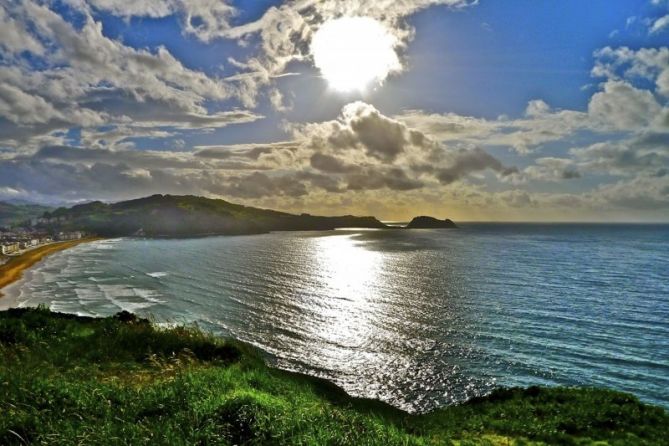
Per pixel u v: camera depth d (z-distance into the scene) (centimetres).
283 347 4150
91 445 676
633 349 4016
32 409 782
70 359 1396
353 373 3478
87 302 6431
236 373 1316
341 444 827
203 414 829
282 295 6844
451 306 5844
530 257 12394
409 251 14538
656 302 6150
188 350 1608
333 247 16425
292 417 887
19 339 1542
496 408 1611
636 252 14112
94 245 18375
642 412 1473
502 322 4972
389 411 2078
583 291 6975
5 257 13938
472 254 13350
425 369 3544
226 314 5531
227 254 13688
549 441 1222
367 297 6594
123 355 1520
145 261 12081
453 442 1192
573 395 1695
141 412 867
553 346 4097
